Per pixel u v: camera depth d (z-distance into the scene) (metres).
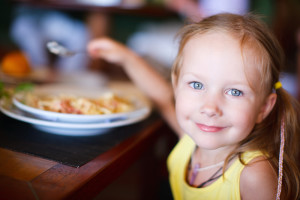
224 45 0.56
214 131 0.58
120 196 1.28
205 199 0.66
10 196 0.39
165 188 1.14
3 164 0.48
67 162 0.52
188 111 0.61
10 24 2.42
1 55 1.75
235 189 0.60
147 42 2.40
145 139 0.71
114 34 2.57
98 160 0.54
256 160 0.59
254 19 0.65
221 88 0.56
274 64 0.61
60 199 0.40
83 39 2.17
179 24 2.50
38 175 0.46
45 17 2.26
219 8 2.26
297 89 1.57
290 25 2.22
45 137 0.63
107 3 1.88
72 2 1.90
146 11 1.98
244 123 0.56
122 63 1.04
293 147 0.69
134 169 1.48
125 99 0.87
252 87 0.56
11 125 0.68
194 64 0.59
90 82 1.27
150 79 1.01
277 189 0.56
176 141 1.24
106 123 0.65
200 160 0.73
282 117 0.67
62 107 0.68
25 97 0.74
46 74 1.33
